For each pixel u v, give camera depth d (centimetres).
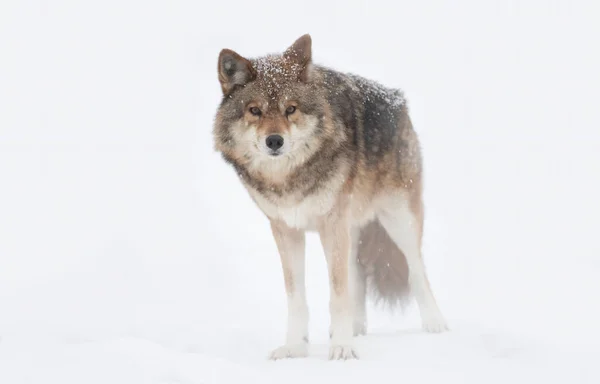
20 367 1667
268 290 3416
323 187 2075
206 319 2783
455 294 3069
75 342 2092
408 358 1877
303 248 2173
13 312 2805
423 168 2538
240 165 2127
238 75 2091
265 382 1609
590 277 3180
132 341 1850
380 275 2522
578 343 2038
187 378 1585
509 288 3084
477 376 1631
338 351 1966
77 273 3550
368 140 2272
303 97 2045
